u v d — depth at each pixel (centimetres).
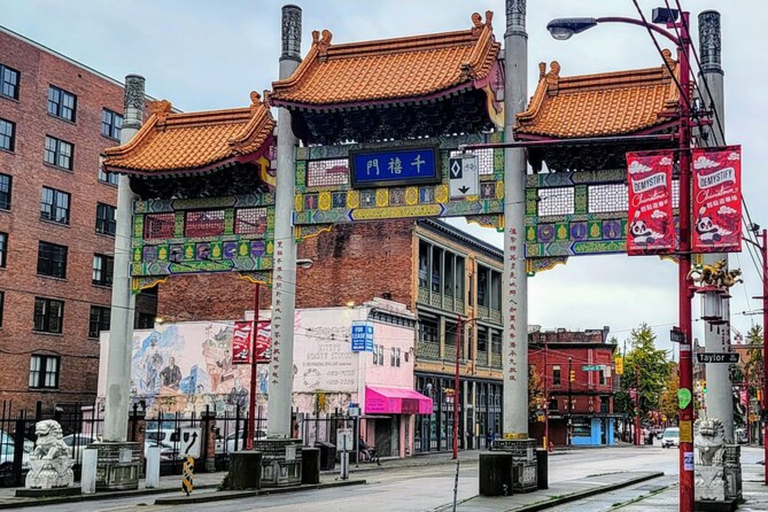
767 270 3441
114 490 2723
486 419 7200
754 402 9469
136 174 2722
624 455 6475
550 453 6962
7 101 5591
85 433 5088
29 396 5644
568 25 1648
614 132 2267
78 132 6116
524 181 2445
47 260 5853
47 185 5862
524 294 2419
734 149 1764
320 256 6112
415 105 2480
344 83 2606
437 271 6450
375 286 5962
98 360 6178
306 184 2667
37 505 2423
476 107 2473
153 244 2823
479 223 2478
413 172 2530
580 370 9531
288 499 2519
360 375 5206
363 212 2586
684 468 1739
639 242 1795
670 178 1784
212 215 2798
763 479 3550
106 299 6312
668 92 2398
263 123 2727
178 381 5606
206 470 3856
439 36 2656
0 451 3111
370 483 3325
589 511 2194
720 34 2412
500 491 2375
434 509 2188
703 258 2283
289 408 2744
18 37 5672
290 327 2697
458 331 5753
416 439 5991
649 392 11131
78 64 6138
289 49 2756
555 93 2545
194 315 6122
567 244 2384
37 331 5744
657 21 1786
